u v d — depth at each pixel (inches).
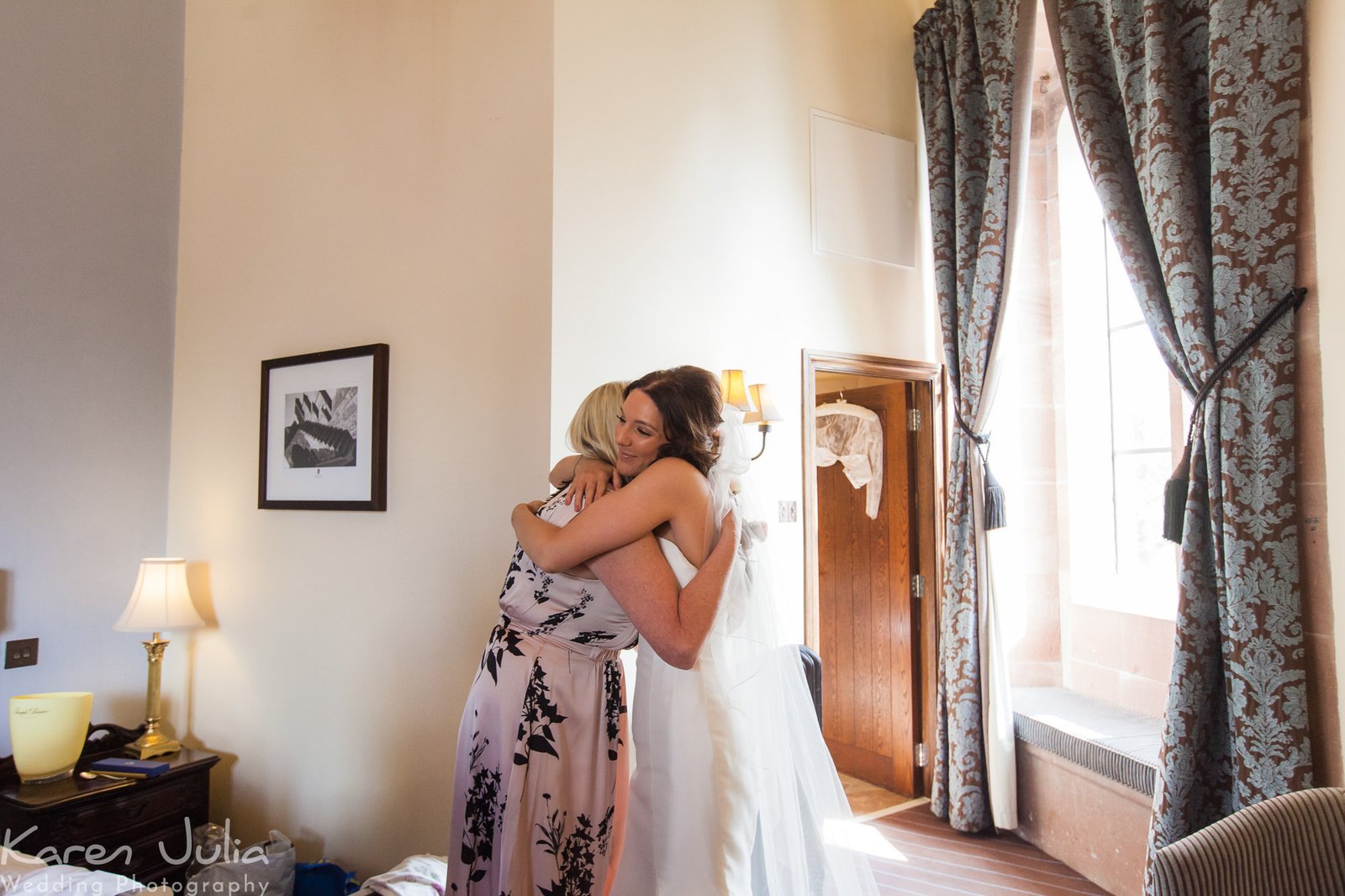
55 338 123.6
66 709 108.2
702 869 56.1
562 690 56.8
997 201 129.7
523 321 103.4
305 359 121.5
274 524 125.3
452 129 113.0
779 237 132.6
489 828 57.0
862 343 143.1
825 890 65.6
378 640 112.5
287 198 129.0
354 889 106.6
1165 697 125.0
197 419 136.1
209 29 140.3
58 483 123.5
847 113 144.4
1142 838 105.4
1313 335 82.0
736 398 112.0
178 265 140.6
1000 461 145.7
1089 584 141.1
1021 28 125.7
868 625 159.2
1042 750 124.1
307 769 119.0
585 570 56.2
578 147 105.9
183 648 135.4
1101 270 141.8
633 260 111.7
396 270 116.3
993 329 131.0
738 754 58.5
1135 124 101.5
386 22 121.2
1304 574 82.7
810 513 133.9
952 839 130.0
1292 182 83.6
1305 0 83.4
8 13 119.9
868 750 158.2
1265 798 82.1
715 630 59.6
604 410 60.2
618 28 112.7
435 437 110.1
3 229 118.3
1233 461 85.8
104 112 130.7
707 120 124.0
